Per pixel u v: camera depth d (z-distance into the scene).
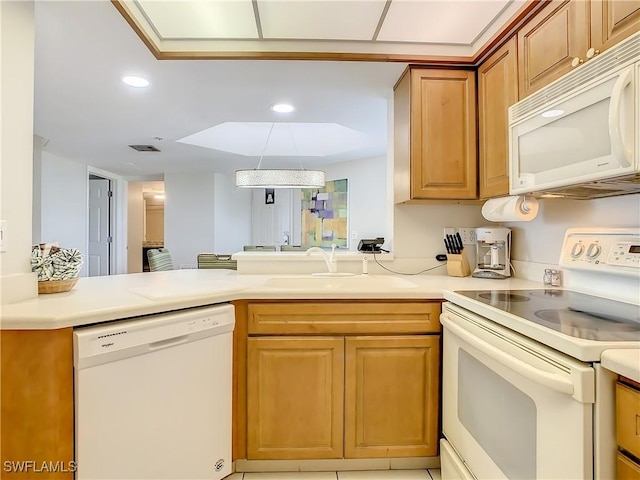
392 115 2.49
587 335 0.94
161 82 2.30
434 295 1.70
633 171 0.99
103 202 6.21
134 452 1.28
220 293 1.56
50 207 4.62
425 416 1.71
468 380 1.42
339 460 1.72
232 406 1.64
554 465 0.94
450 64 2.02
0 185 1.25
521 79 1.62
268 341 1.68
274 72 2.15
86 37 1.77
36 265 1.44
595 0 1.22
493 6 1.65
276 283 2.09
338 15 1.73
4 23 1.27
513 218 1.81
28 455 1.13
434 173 2.01
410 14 1.72
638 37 0.98
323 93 2.48
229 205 6.30
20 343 1.13
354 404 1.70
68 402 1.15
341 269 2.33
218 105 2.73
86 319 1.17
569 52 1.34
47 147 4.21
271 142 4.76
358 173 5.13
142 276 2.20
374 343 1.70
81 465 1.16
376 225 4.90
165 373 1.36
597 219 1.58
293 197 6.09
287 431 1.69
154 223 9.40
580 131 1.17
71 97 2.57
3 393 1.13
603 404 0.85
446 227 2.35
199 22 1.78
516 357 1.11
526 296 1.52
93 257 6.20
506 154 1.74
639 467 0.78
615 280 1.44
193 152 4.50
